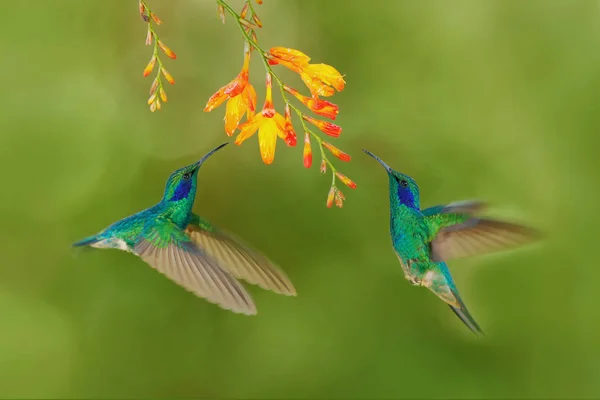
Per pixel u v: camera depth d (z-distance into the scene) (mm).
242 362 11461
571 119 11492
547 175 11375
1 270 11133
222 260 4789
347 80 12234
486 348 11289
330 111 4668
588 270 11023
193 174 5086
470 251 5344
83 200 11352
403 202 5664
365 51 12227
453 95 11844
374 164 11805
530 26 11891
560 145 11461
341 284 11695
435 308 11633
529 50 11836
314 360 11422
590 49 11672
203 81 12445
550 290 11055
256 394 11336
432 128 11742
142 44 12367
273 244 11867
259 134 4656
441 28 12031
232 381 11406
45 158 11320
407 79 12008
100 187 11445
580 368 11109
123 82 12227
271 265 4668
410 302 11656
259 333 11562
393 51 12141
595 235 11109
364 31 12242
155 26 12375
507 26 11953
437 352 11477
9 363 10898
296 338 11492
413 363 11352
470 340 11375
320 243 11797
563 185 11297
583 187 11266
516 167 11477
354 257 11781
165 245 4836
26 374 10922
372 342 11523
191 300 11516
